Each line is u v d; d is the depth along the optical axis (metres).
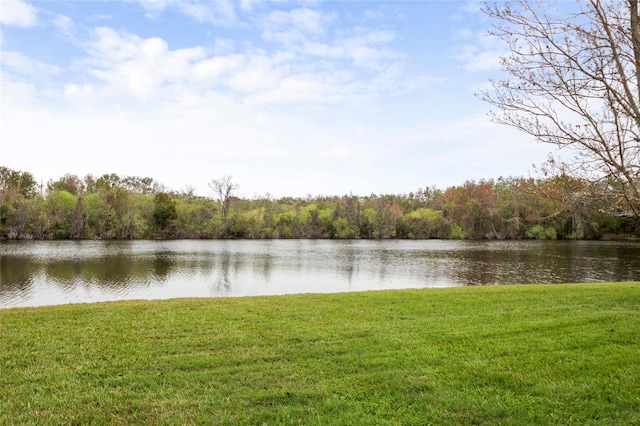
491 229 80.75
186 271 31.59
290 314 10.81
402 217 89.06
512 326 9.12
